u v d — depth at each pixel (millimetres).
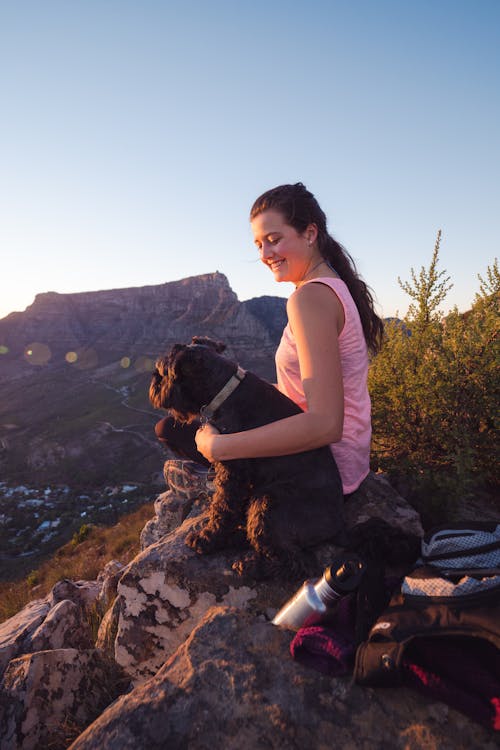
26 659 2816
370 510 2955
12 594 10562
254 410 2338
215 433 2346
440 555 1725
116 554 11789
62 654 2861
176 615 2516
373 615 1824
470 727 1514
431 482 3672
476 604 1532
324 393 2080
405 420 3943
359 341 2346
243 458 2264
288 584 2332
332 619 1946
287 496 2219
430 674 1587
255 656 1866
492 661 1526
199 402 2402
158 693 1765
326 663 1778
